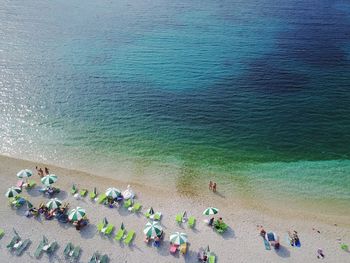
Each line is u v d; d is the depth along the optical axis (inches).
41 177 1546.5
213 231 1296.8
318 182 1594.5
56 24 3609.7
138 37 3326.8
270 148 1830.7
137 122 2000.5
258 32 3553.2
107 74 2546.8
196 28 3636.8
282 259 1191.6
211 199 1465.3
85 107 2118.6
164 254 1195.9
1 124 1911.9
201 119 2057.1
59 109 2085.4
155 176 1590.8
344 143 1887.3
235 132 1951.3
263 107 2204.7
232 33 3511.3
